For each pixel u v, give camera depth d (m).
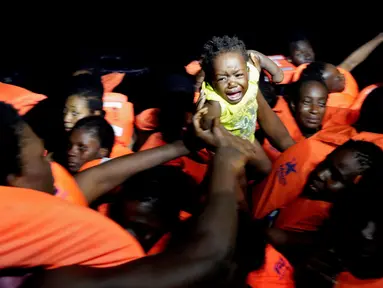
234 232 1.56
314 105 3.91
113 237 1.58
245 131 2.93
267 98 4.10
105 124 3.32
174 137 3.74
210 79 2.80
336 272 2.30
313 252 2.40
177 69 4.52
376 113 3.70
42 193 1.56
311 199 2.78
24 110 3.79
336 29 7.96
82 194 2.14
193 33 8.14
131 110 4.02
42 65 6.61
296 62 5.55
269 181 2.98
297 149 2.95
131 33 8.00
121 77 5.27
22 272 1.50
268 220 3.01
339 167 2.66
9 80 5.96
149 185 2.60
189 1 8.55
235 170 1.80
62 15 7.93
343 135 3.05
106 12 8.10
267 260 2.53
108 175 2.29
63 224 1.52
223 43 2.74
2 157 1.67
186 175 3.17
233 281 1.74
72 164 3.21
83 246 1.54
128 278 1.40
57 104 3.85
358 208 2.23
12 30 7.56
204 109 2.31
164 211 2.53
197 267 1.45
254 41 7.91
